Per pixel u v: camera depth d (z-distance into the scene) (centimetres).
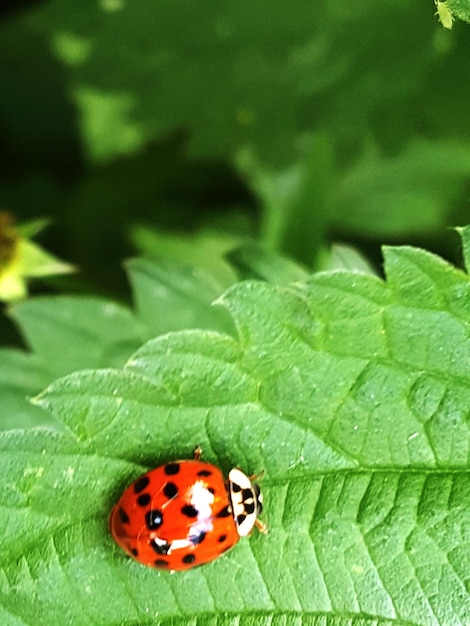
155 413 9
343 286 9
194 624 9
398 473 9
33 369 11
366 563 9
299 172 12
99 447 9
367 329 9
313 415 9
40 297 11
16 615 9
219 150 13
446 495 9
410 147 13
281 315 9
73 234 13
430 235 13
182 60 13
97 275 13
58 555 9
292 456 9
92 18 13
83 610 9
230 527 9
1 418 11
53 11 13
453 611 9
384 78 12
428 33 12
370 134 12
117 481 9
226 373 9
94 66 13
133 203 13
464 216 13
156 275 11
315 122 12
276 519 9
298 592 9
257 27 12
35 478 9
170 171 13
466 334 9
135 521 9
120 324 11
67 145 14
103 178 13
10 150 14
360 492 9
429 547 9
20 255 11
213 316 11
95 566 9
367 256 13
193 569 9
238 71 13
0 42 13
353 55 12
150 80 13
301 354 9
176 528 9
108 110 13
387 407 9
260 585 9
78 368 11
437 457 9
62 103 13
